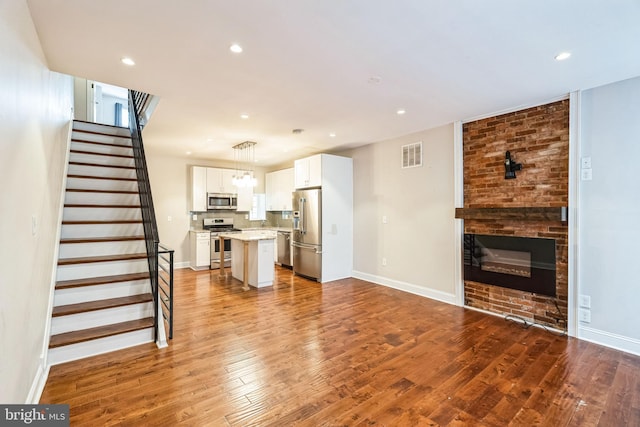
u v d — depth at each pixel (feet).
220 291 15.72
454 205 13.69
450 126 13.82
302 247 18.94
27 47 6.04
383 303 13.83
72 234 11.12
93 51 7.46
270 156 21.70
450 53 7.63
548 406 6.65
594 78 9.09
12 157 5.25
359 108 11.68
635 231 9.09
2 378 4.77
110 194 12.82
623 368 8.20
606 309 9.62
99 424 5.96
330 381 7.57
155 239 9.36
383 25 6.43
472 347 9.45
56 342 8.19
